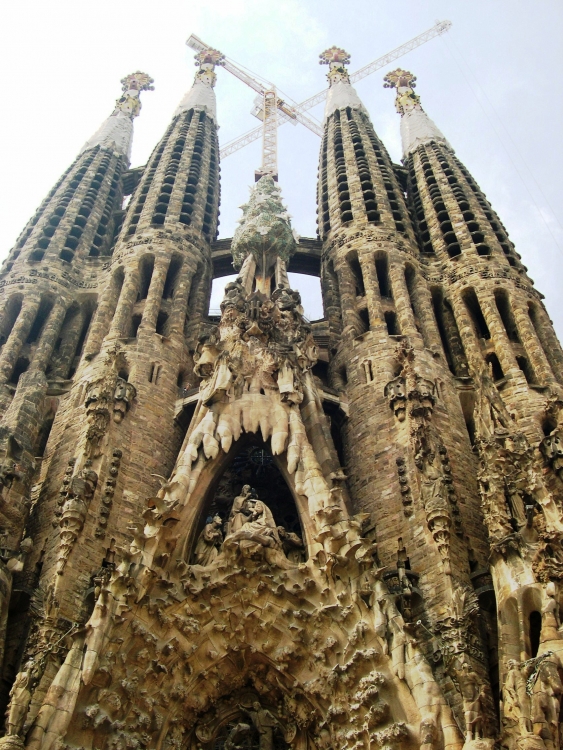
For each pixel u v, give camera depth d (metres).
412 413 35.53
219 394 32.81
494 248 48.91
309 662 26.39
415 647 24.56
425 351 41.31
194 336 45.06
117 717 23.88
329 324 46.56
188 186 56.97
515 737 21.78
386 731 23.20
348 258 49.94
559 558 25.97
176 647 26.14
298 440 31.38
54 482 34.06
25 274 46.25
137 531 27.20
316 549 27.98
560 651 23.03
